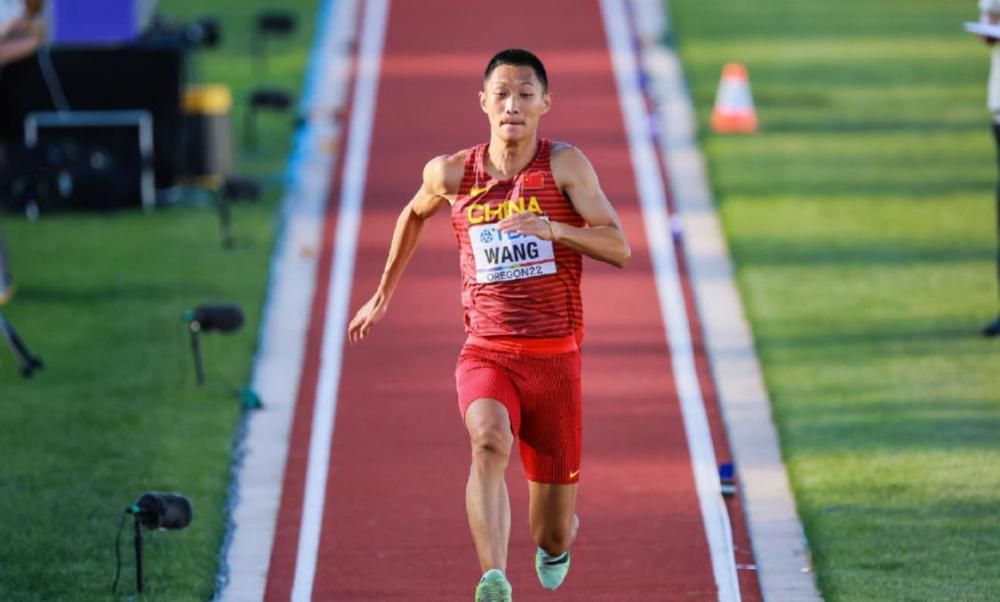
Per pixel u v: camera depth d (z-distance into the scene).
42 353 44.47
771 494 35.75
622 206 57.25
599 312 47.53
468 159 25.27
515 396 25.36
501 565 24.12
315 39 77.94
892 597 30.12
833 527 33.56
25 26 49.16
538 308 25.25
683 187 59.28
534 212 24.94
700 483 36.22
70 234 55.25
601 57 74.50
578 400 25.78
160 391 41.78
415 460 37.81
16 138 58.59
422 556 32.91
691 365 43.59
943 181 59.97
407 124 66.50
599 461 37.50
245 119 67.00
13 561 32.34
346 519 34.78
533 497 26.41
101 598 30.72
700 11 83.44
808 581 31.59
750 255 52.34
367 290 49.62
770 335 45.66
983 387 41.62
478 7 81.06
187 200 58.75
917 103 69.69
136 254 52.97
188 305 48.25
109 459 37.56
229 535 34.03
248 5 84.31
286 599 31.28
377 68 73.38
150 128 58.03
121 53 58.66
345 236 54.56
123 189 57.41
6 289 48.75
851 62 75.69
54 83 58.31
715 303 48.41
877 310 47.59
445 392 41.94
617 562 32.47
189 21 81.00
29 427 39.41
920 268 51.25
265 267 51.66
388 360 44.12
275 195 58.94
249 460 37.91
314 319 47.31
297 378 43.00
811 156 62.62
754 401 41.22
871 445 37.97
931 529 33.31
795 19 82.69
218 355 44.19
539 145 25.20
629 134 64.94
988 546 32.44
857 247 53.16
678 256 52.28
